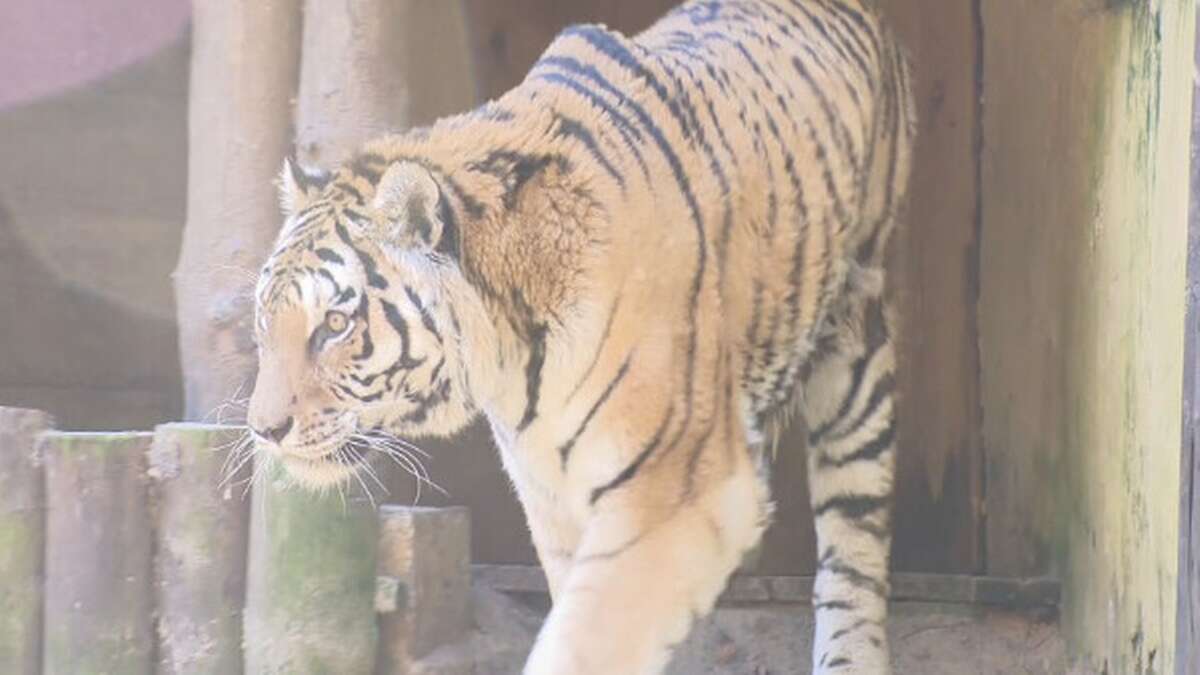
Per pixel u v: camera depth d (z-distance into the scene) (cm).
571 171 781
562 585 837
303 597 911
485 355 768
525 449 808
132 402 1316
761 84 904
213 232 995
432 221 746
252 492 916
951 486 1286
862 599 1023
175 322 1327
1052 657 1058
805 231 912
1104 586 949
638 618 770
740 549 811
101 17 1318
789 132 904
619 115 812
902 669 1062
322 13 998
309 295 749
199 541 909
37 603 909
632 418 779
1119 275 921
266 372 756
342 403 754
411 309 750
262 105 1001
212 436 911
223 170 997
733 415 830
